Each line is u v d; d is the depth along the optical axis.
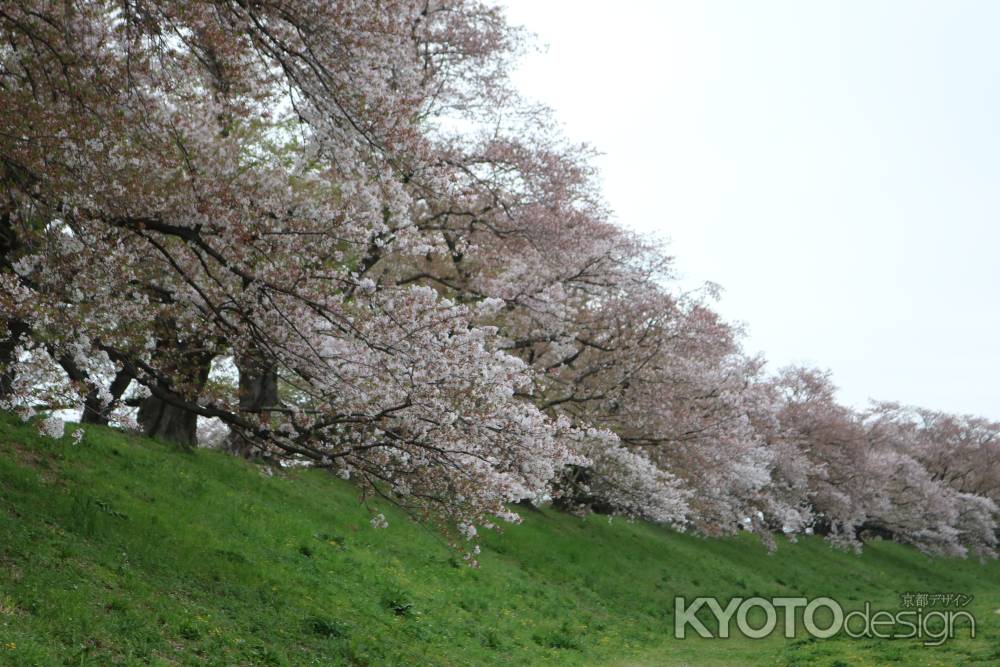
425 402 15.57
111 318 14.80
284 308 15.84
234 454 27.92
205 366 20.25
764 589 40.81
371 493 16.98
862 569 57.44
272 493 24.64
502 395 16.33
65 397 13.08
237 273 15.96
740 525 48.31
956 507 71.12
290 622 14.26
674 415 35.53
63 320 12.93
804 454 56.72
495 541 30.80
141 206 15.09
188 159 15.28
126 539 14.84
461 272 30.66
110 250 14.32
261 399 26.89
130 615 11.18
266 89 14.89
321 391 16.52
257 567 16.86
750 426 38.84
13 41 13.43
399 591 19.62
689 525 49.91
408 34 14.77
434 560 25.00
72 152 13.50
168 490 20.00
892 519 66.38
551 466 18.45
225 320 15.64
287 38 13.69
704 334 34.97
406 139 14.85
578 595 29.00
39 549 12.34
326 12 13.24
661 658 22.08
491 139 30.72
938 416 90.19
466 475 15.87
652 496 34.56
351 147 14.56
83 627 10.17
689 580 37.41
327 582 18.30
